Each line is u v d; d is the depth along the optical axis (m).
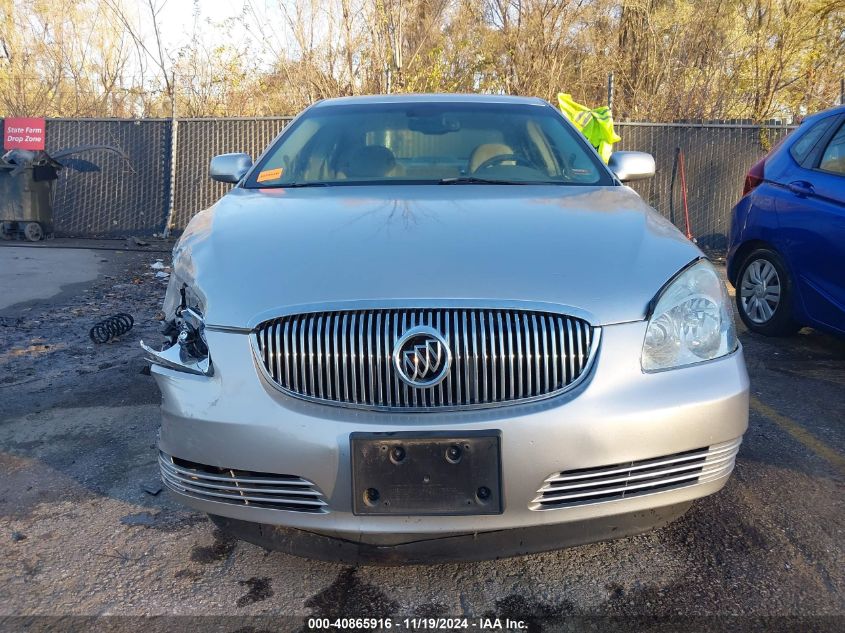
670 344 2.36
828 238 4.86
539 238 2.62
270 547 2.44
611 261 2.48
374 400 2.26
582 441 2.22
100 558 2.81
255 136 10.98
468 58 13.91
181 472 2.42
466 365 2.25
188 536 2.96
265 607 2.52
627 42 15.19
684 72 14.57
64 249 10.09
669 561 2.73
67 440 3.91
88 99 14.97
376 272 2.40
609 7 14.84
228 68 13.47
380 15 12.38
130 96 14.69
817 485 3.29
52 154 11.03
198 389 2.36
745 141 10.27
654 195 10.48
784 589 2.55
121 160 11.20
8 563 2.79
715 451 2.39
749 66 14.64
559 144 3.86
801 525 2.95
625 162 3.93
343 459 2.22
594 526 2.35
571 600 2.53
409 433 2.18
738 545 2.82
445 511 2.21
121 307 6.95
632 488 2.30
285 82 13.05
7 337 5.86
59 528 3.04
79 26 15.34
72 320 6.43
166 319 2.85
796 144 5.49
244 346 2.33
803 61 14.48
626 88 15.03
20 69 15.27
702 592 2.55
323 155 3.79
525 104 4.22
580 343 2.28
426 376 2.24
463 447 2.18
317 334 2.28
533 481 2.22
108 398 4.54
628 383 2.28
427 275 2.38
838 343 5.50
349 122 4.04
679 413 2.29
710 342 2.43
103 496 3.30
